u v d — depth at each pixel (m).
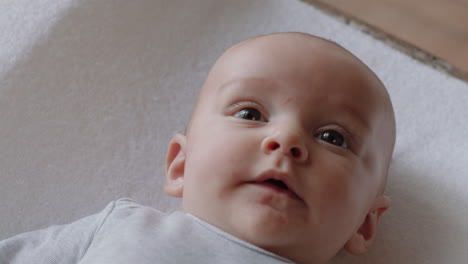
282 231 0.85
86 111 1.21
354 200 0.92
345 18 1.41
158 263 0.86
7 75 1.19
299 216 0.86
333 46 1.00
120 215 0.96
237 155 0.87
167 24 1.34
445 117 1.27
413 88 1.31
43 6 1.27
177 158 1.06
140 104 1.24
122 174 1.16
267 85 0.93
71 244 0.94
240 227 0.86
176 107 1.25
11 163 1.13
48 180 1.13
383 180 1.02
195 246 0.88
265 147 0.85
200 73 1.30
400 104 1.29
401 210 1.15
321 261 0.95
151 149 1.20
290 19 1.39
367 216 1.04
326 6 1.42
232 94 0.95
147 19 1.33
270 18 1.39
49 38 1.24
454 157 1.22
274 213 0.84
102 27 1.29
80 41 1.26
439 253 1.10
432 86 1.31
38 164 1.14
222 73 0.99
